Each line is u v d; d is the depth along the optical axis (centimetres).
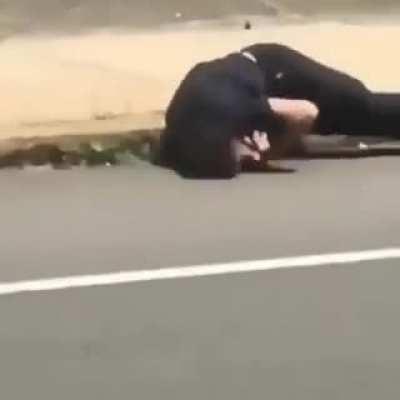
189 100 1512
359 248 1250
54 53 1969
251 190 1445
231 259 1212
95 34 2062
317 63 1641
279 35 2103
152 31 2091
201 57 1969
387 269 1195
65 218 1334
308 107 1570
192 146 1502
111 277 1166
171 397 921
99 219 1332
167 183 1475
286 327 1052
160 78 1867
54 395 925
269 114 1528
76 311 1085
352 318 1074
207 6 2158
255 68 1558
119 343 1017
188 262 1203
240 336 1033
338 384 945
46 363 980
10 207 1374
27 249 1237
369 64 1962
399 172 1537
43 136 1597
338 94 1623
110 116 1703
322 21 2188
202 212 1358
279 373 962
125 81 1848
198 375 958
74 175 1524
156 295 1122
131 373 961
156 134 1620
